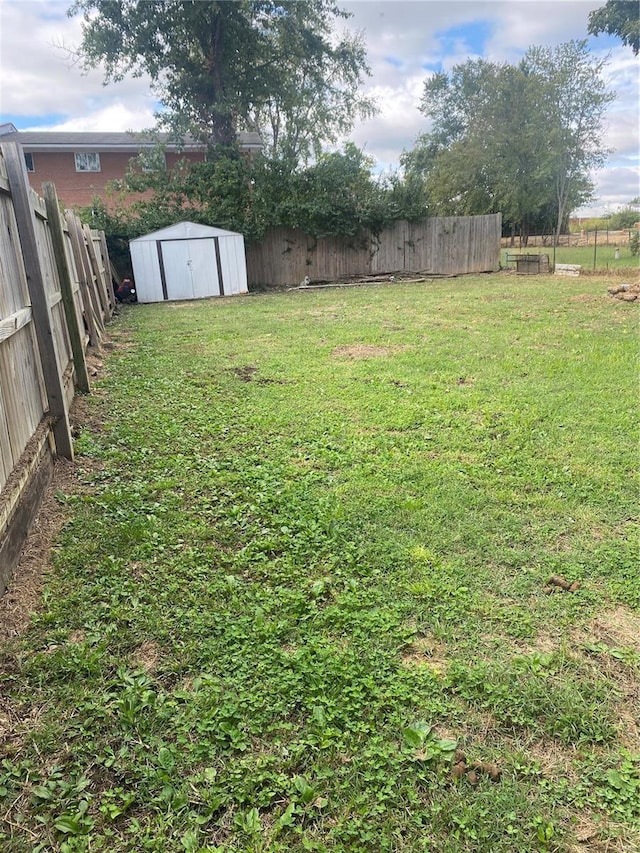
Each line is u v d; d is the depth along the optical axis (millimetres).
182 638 2457
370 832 1661
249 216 19422
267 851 1609
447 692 2178
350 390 6184
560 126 34500
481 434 4867
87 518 3430
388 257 21125
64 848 1606
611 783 1819
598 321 9859
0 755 1889
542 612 2645
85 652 2348
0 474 2820
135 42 20422
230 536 3283
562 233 40000
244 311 13328
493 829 1678
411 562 3025
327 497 3734
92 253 9836
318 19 22797
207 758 1886
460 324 10039
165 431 5000
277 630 2492
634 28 22469
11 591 2699
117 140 25141
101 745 1932
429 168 43531
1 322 2932
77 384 6074
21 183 3641
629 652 2396
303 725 2025
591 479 4008
